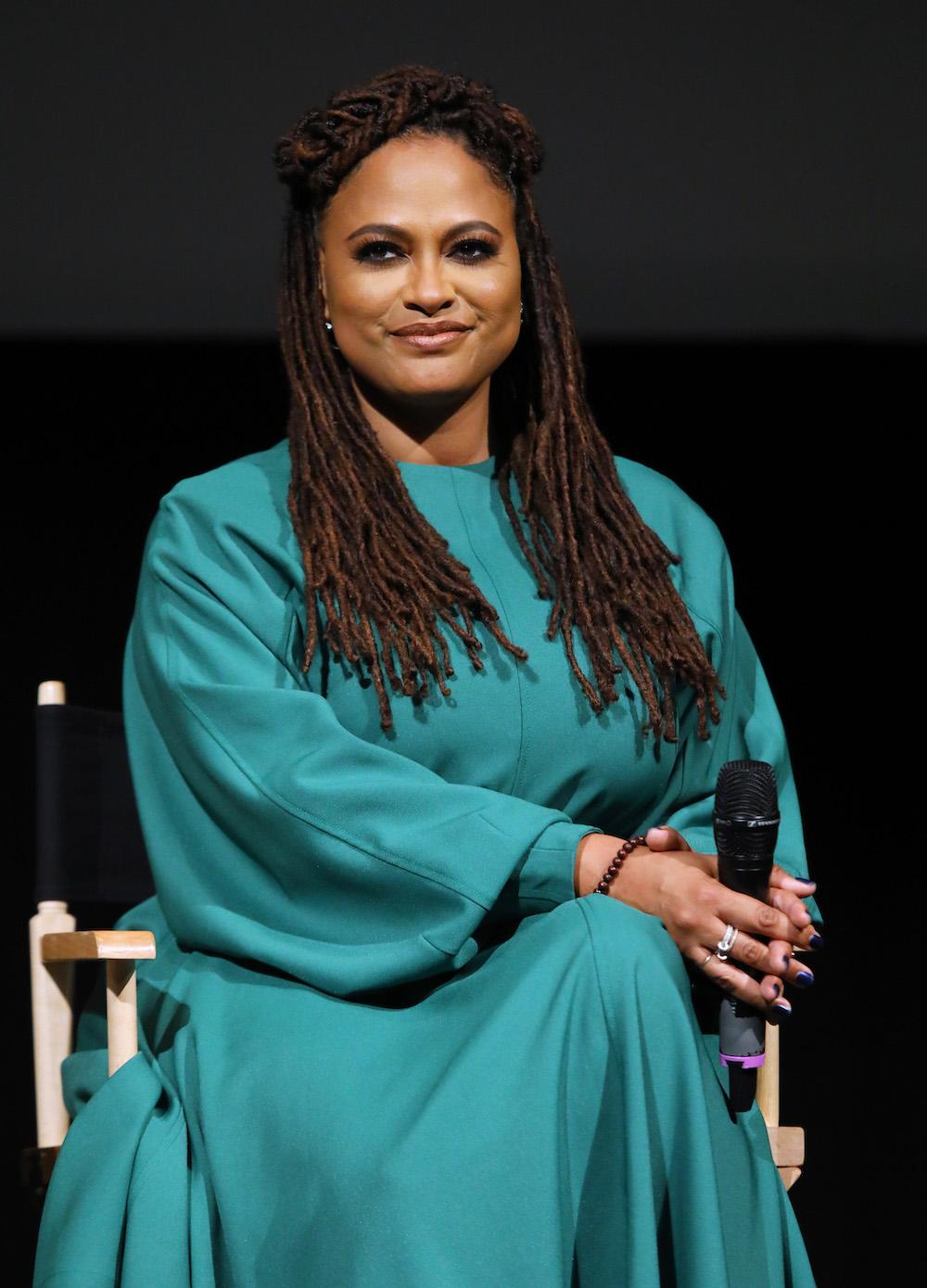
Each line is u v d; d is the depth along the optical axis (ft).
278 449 28.55
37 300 41.16
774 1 39.93
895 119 40.22
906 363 42.98
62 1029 28.91
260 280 40.88
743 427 43.42
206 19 39.70
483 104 27.25
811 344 42.86
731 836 23.47
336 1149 22.77
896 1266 41.81
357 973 24.50
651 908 23.97
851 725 43.45
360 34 39.45
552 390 28.32
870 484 43.47
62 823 29.91
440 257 26.89
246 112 39.91
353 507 26.76
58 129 39.93
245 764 25.54
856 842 43.29
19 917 42.88
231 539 26.89
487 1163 22.22
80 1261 23.09
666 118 40.22
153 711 26.96
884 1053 42.75
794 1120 42.45
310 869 25.09
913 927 43.09
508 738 25.90
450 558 26.53
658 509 28.99
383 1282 21.95
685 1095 22.82
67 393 43.32
